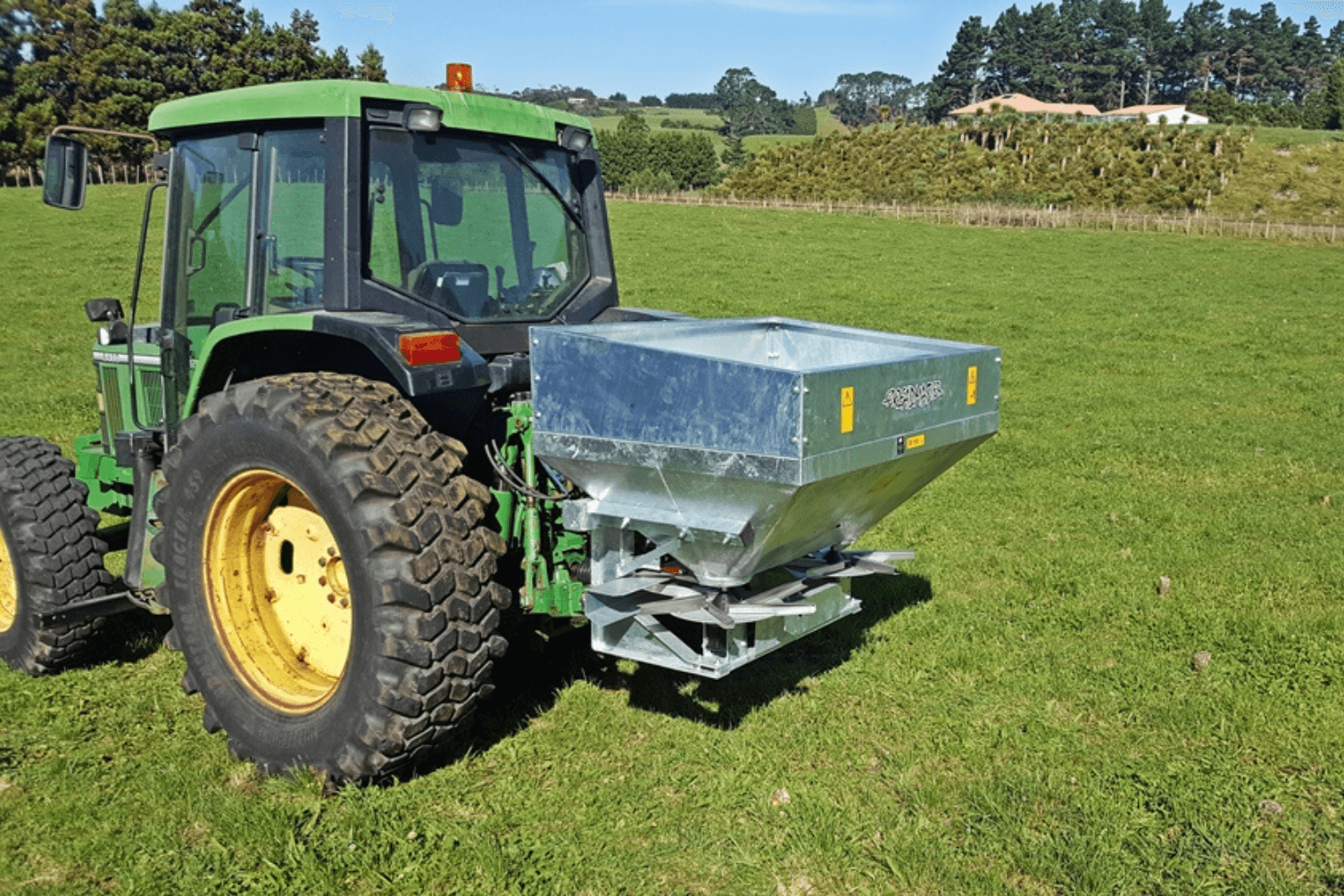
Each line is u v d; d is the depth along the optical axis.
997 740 4.45
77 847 3.56
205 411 3.98
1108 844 3.64
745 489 3.51
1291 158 64.25
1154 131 68.00
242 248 4.40
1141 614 6.06
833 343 4.96
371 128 4.10
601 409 3.76
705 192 66.75
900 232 39.75
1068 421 12.68
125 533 5.74
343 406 3.79
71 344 16.88
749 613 3.84
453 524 3.71
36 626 4.97
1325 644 5.51
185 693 4.52
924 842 3.62
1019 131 68.75
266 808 3.71
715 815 3.84
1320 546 7.53
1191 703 4.78
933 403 4.02
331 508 3.68
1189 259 33.94
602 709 4.68
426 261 4.26
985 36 150.00
